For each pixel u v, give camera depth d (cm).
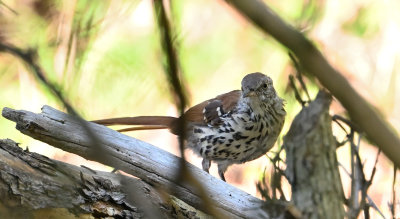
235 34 1633
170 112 1291
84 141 672
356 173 572
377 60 1522
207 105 1079
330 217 523
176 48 414
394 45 1541
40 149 1243
